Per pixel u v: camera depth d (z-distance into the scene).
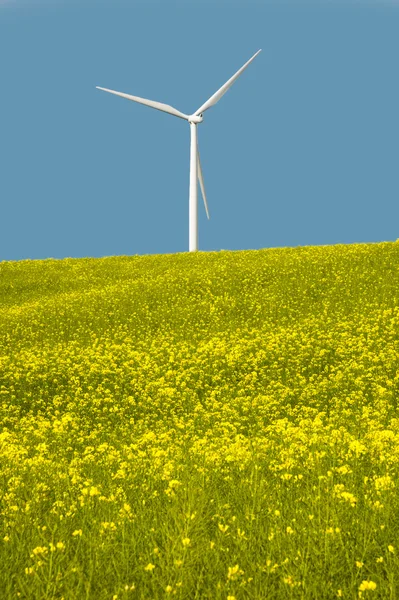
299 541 6.34
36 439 17.03
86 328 35.22
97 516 7.81
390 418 17.28
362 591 5.22
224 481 9.39
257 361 25.12
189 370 24.77
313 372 23.80
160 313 36.28
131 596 5.55
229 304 36.06
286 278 39.88
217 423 18.45
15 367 26.45
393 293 34.34
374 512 7.05
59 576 5.69
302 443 11.88
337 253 44.84
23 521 7.57
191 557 5.95
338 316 31.75
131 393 23.28
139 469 10.81
